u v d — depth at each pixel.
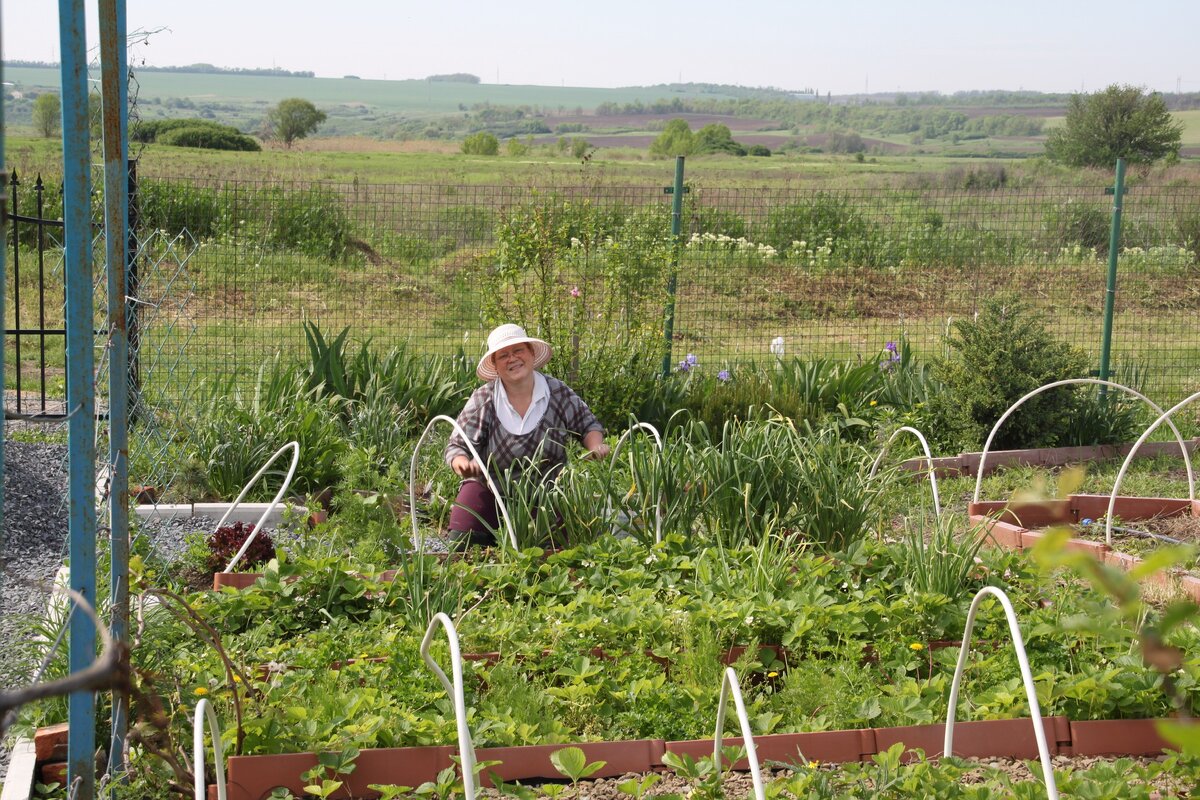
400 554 5.71
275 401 8.23
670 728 4.01
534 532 5.93
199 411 8.05
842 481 6.25
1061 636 4.58
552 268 9.30
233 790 3.53
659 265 9.32
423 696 4.13
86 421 2.95
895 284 16.41
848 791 3.45
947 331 11.66
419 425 8.84
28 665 4.20
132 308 7.57
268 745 3.67
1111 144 48.44
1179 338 14.40
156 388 8.55
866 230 17.64
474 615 4.90
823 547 5.90
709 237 16.62
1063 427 8.97
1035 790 3.40
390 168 54.00
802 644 4.68
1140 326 14.98
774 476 6.11
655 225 9.44
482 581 5.33
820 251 17.00
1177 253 17.28
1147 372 11.20
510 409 6.64
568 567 5.64
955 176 36.47
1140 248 17.38
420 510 7.18
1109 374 10.39
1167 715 4.11
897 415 9.36
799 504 6.09
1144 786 3.52
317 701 4.03
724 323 14.57
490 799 3.56
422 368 9.56
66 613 4.36
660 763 3.80
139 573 4.41
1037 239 17.47
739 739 3.85
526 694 4.12
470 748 2.78
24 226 16.66
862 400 9.65
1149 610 4.47
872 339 13.98
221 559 5.80
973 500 7.18
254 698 3.85
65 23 2.71
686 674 4.32
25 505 6.80
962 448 8.98
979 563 5.54
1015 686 4.20
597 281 11.13
